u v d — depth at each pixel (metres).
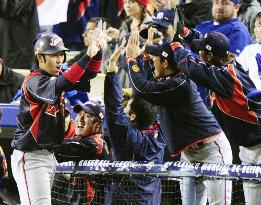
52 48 19.11
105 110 19.94
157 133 21.16
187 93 19.33
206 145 19.83
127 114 20.77
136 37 19.56
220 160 19.88
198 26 26.48
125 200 20.42
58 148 19.70
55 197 21.77
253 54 24.53
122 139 20.06
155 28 22.25
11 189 23.17
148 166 19.47
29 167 19.44
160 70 19.73
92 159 20.89
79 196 21.41
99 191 21.30
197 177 18.83
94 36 18.86
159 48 19.59
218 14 25.88
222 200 19.91
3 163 22.75
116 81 19.75
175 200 21.95
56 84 18.67
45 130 19.23
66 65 26.89
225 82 19.05
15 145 19.53
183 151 20.22
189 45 20.88
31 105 19.22
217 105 19.94
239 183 21.06
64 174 21.09
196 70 18.83
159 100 19.28
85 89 19.58
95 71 19.03
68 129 21.88
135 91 19.38
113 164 19.98
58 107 19.36
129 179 20.38
